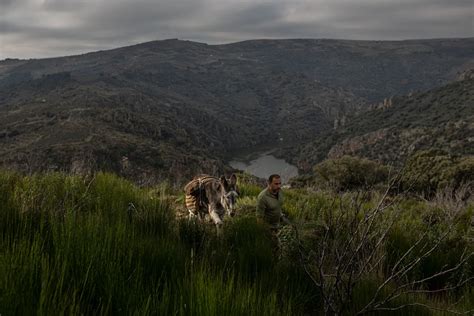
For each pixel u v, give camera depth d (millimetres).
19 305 2191
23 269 2461
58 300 2291
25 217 3652
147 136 130625
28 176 5969
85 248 2939
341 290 3283
